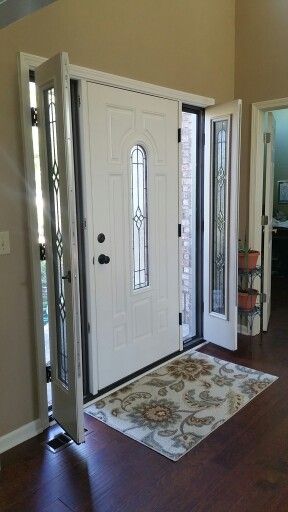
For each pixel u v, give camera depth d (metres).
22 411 2.33
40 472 2.08
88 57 2.44
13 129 2.13
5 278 2.18
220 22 3.44
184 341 3.61
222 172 3.38
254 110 3.57
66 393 2.25
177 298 3.34
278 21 3.36
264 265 3.85
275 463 2.10
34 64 2.17
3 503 1.88
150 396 2.76
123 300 2.88
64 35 2.30
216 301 3.60
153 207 3.01
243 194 3.74
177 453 2.19
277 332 3.91
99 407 2.64
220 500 1.87
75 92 2.44
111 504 1.86
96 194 2.60
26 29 2.12
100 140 2.58
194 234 3.61
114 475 2.04
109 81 2.57
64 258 2.12
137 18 2.71
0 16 1.59
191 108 3.34
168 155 3.08
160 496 1.90
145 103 2.84
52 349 2.37
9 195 2.15
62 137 1.98
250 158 3.65
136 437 2.33
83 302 2.67
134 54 2.72
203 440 2.29
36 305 2.31
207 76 3.36
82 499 1.90
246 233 3.76
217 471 2.05
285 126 6.18
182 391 2.82
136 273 2.97
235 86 3.68
